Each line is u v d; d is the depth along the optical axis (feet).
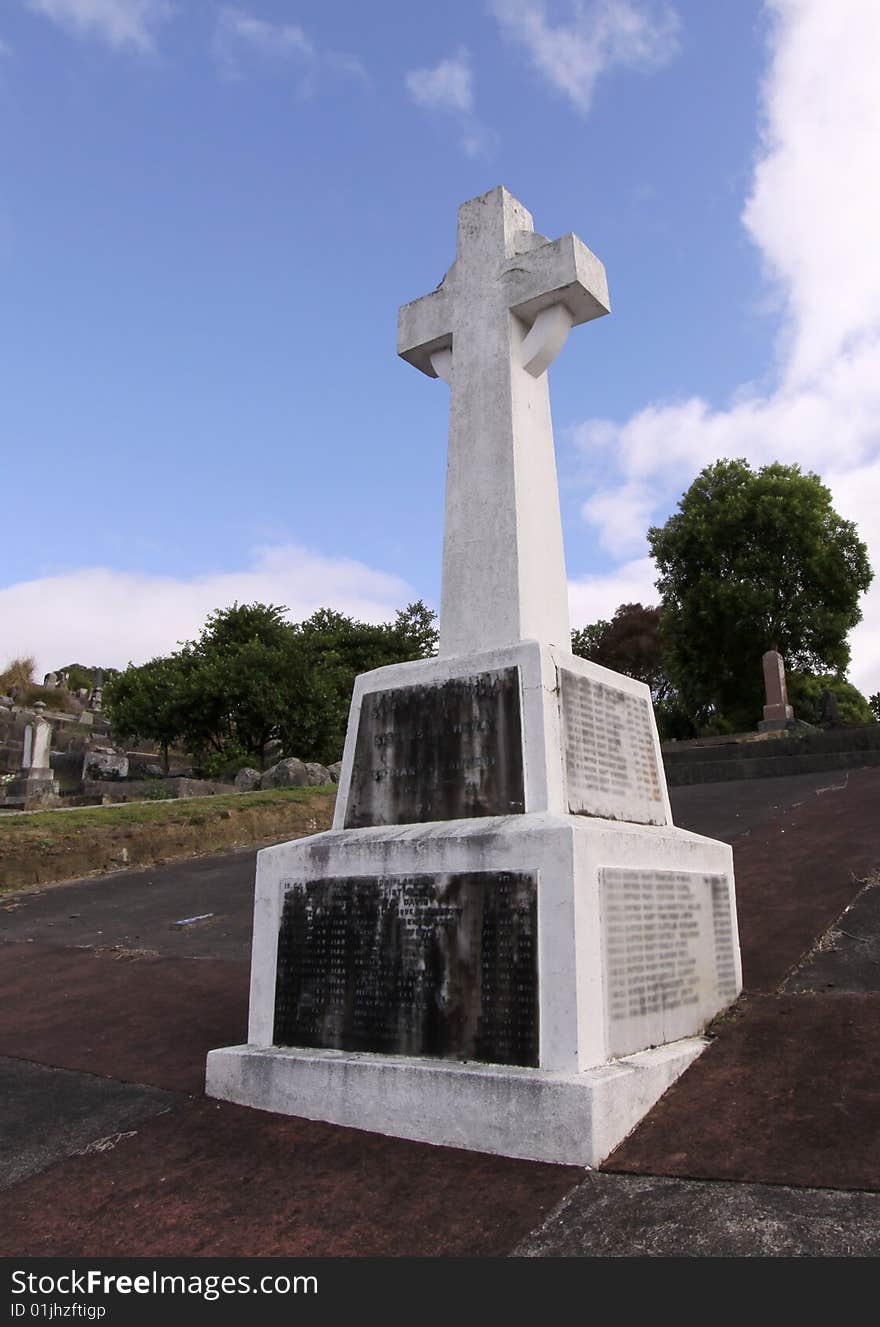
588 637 139.85
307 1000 14.99
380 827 15.97
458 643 17.02
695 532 97.14
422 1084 12.73
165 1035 18.26
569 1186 10.73
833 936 18.94
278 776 64.49
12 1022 20.13
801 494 96.27
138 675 90.07
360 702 17.15
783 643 95.30
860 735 55.72
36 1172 12.55
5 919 31.32
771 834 31.86
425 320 19.69
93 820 42.06
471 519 17.60
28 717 113.29
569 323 18.34
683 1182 10.46
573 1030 12.08
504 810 14.64
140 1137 13.55
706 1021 15.26
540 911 12.78
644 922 14.10
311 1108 13.78
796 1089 12.33
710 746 66.85
